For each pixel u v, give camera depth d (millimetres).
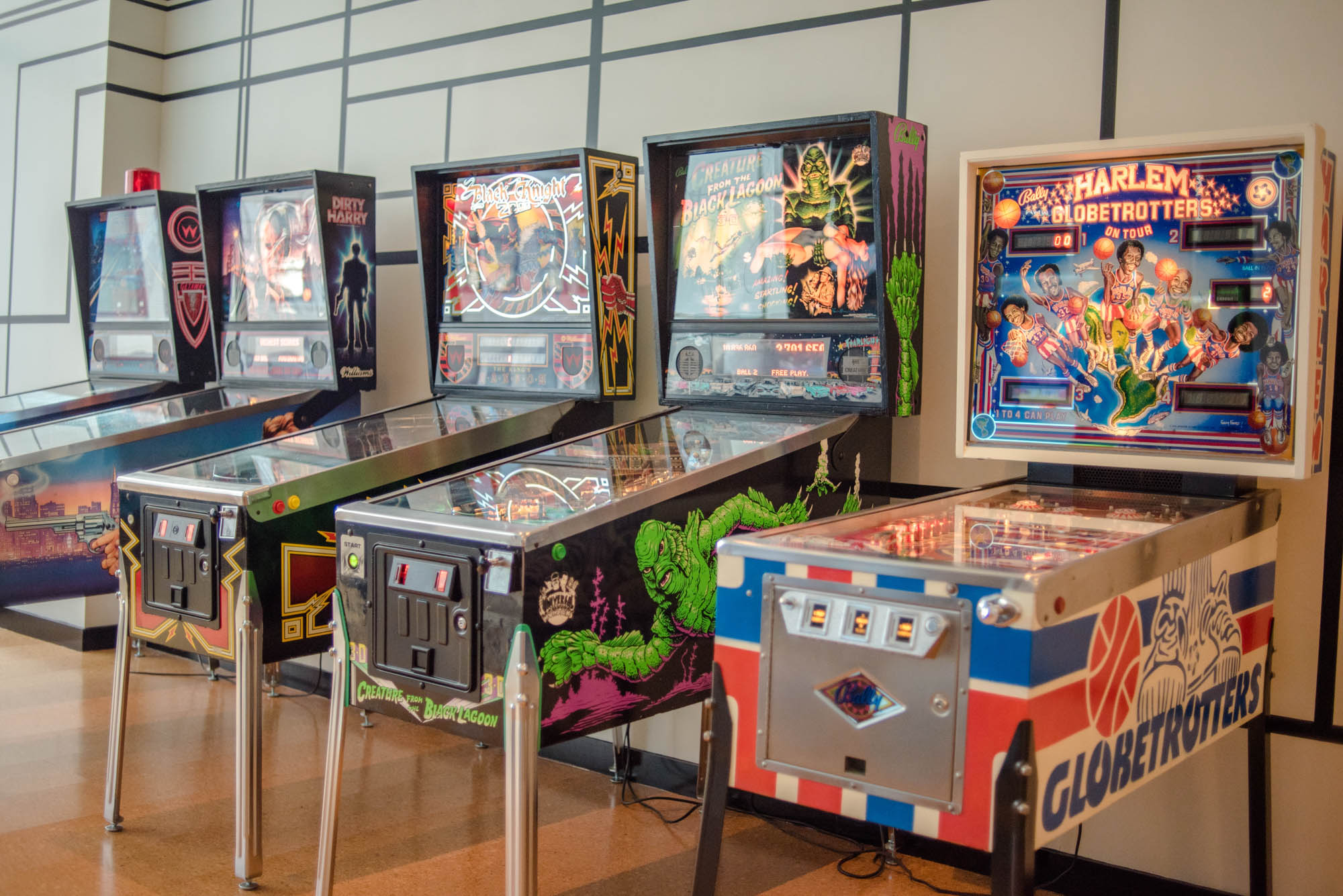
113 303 4973
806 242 3012
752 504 2688
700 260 3227
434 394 3922
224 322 4492
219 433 3943
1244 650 2418
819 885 2859
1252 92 2715
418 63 4414
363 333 4160
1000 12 3068
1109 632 1839
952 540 1963
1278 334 2365
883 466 3119
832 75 3371
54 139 5480
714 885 1987
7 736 3764
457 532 2219
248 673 2709
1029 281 2648
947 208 3162
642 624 2424
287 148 4891
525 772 2143
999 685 1654
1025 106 3035
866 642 1777
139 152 5348
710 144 3170
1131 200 2521
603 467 2656
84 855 2883
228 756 3631
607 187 3479
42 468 3691
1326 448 2592
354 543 2412
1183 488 2551
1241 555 2373
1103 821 2898
